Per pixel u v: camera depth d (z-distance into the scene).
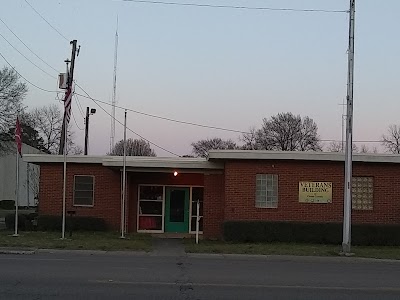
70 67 33.88
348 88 19.80
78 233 25.62
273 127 81.88
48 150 81.00
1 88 50.44
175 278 12.05
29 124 78.00
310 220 24.17
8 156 60.03
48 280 11.22
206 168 26.38
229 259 17.56
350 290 10.88
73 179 27.78
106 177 27.84
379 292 10.69
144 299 9.38
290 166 24.44
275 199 24.39
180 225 28.67
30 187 59.44
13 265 13.84
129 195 28.12
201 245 21.48
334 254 19.14
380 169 24.41
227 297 9.77
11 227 26.95
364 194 24.45
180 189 28.86
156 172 27.94
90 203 27.78
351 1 19.91
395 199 24.31
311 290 10.79
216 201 26.80
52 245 19.48
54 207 27.67
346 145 19.67
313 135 81.31
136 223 28.52
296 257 18.33
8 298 9.18
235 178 24.44
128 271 13.11
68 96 24.41
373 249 21.17
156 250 19.64
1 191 59.66
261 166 24.44
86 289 10.23
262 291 10.54
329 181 24.36
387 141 78.88
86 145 47.44
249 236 23.50
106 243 20.67
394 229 23.17
